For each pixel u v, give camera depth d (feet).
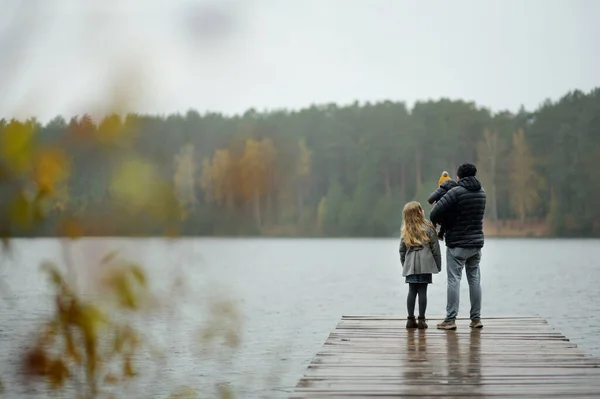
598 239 327.06
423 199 340.80
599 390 24.91
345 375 27.73
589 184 321.73
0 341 45.32
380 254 274.57
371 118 358.02
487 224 342.44
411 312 40.29
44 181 6.96
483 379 26.96
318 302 106.52
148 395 38.78
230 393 14.76
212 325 12.91
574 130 330.13
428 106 358.23
